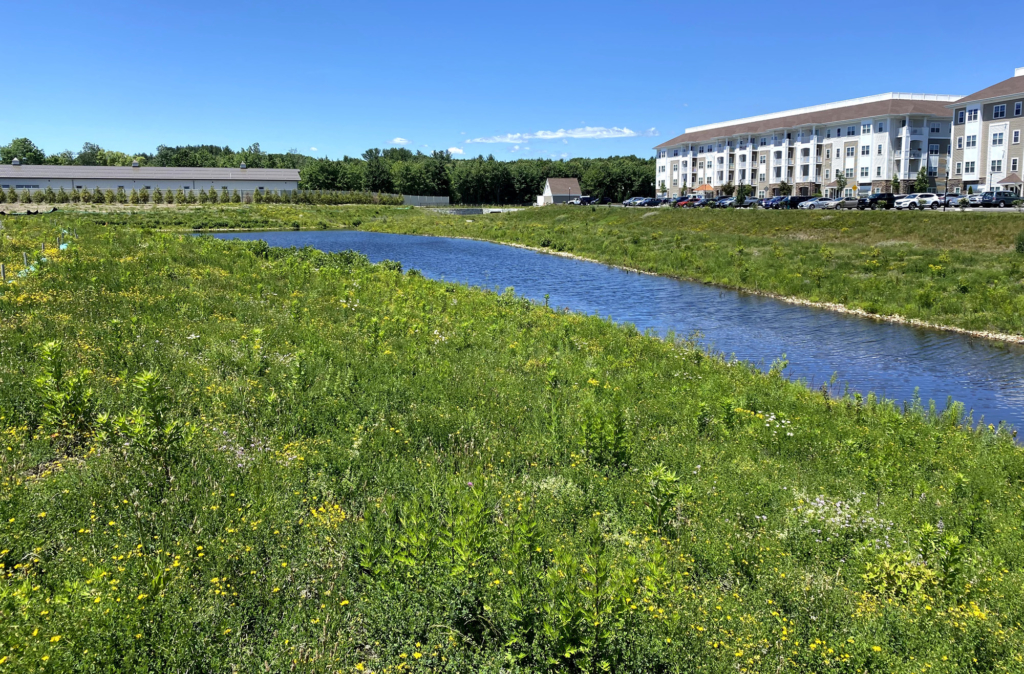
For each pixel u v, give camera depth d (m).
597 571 5.40
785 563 6.97
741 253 42.84
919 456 11.77
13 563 5.66
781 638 5.48
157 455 7.65
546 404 12.04
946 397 18.14
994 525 8.69
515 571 5.77
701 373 16.91
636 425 11.53
